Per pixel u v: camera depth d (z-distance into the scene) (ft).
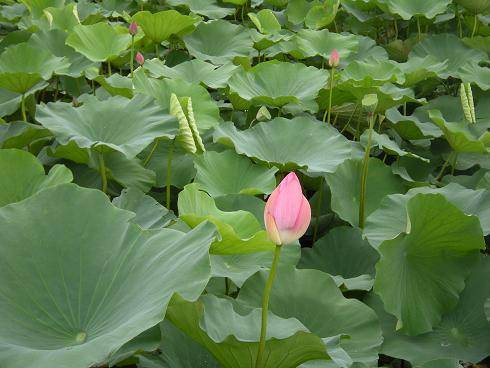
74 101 11.76
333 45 13.44
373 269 8.79
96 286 6.30
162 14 12.16
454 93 14.02
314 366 6.57
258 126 9.89
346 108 11.73
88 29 11.59
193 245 6.22
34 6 14.48
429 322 8.00
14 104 10.16
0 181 7.96
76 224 6.53
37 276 6.28
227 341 5.93
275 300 7.50
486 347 7.89
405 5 14.88
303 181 10.15
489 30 15.51
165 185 9.70
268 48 13.66
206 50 13.23
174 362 6.69
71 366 5.41
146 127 8.61
